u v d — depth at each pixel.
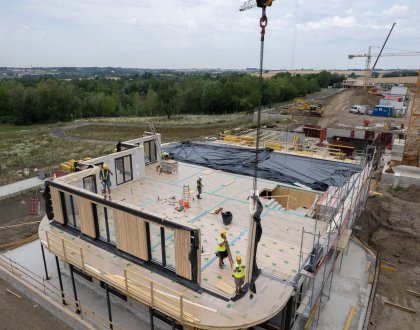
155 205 19.50
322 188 22.28
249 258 11.68
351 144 42.06
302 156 29.28
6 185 33.38
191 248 11.98
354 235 24.53
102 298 16.75
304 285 14.52
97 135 65.25
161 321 14.84
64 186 15.98
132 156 22.78
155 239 14.77
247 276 12.19
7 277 18.67
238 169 25.92
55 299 16.48
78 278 18.28
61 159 44.47
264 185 22.94
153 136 26.41
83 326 14.92
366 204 27.73
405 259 23.56
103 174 18.64
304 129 52.62
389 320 17.39
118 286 12.59
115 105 113.25
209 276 13.19
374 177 36.62
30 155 47.09
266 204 19.80
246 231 16.72
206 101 105.25
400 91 109.19
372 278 19.33
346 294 17.92
